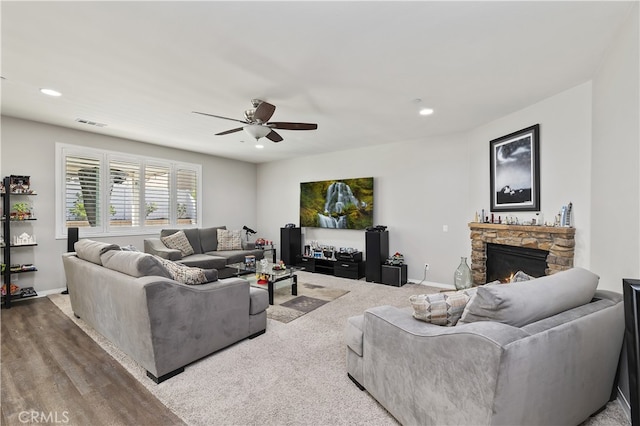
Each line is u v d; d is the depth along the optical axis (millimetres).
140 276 2277
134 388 2062
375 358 1851
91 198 4625
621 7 1794
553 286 1603
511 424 1239
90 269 2807
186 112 3615
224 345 2590
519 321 1419
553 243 3090
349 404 1896
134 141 5113
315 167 6355
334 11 1796
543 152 3234
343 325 3207
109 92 3025
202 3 1725
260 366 2355
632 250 1950
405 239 5184
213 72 2588
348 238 5879
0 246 3656
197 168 6121
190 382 2139
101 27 1959
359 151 5703
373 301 4059
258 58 2355
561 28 1981
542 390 1341
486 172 4117
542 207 3262
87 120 3961
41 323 3184
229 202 6754
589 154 2760
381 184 5438
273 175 7098
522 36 2068
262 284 4414
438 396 1418
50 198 4219
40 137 4121
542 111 3244
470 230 4465
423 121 3998
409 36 2062
